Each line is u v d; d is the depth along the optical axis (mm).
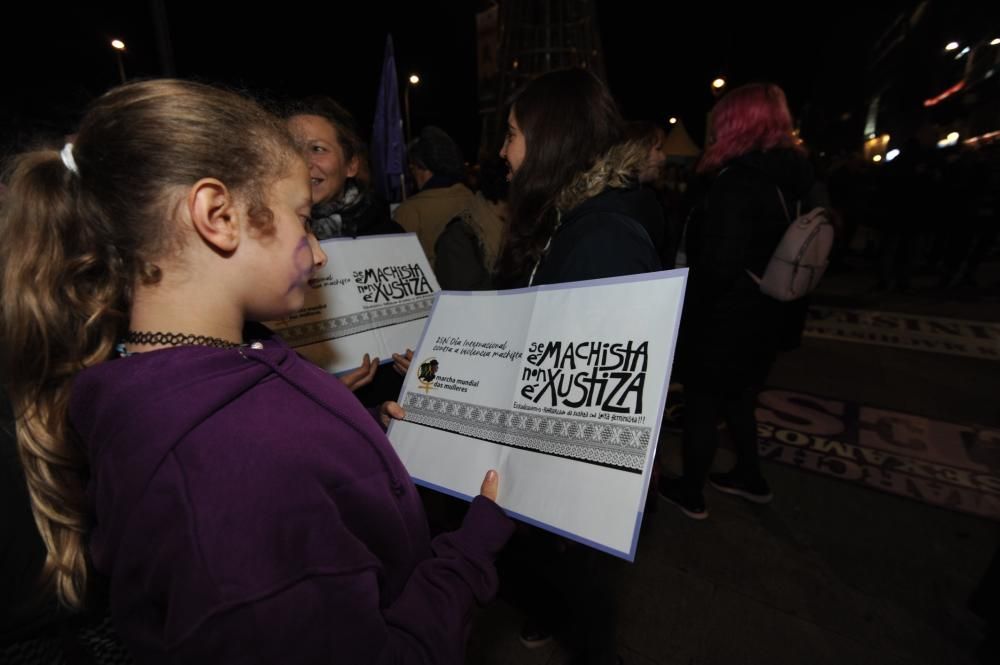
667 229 2469
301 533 430
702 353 1910
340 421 518
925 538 2016
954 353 3883
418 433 1043
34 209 477
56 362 494
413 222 2254
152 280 488
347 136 1560
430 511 2164
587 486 788
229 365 468
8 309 479
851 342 4227
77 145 493
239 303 527
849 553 1959
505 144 1249
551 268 1045
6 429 567
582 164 1060
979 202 5543
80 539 558
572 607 1205
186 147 470
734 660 1575
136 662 463
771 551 1987
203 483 408
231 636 391
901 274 5797
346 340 1358
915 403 3113
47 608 594
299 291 563
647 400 786
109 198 474
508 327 1021
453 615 578
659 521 2180
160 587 410
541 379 916
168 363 448
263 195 511
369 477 517
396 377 1570
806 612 1719
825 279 6652
